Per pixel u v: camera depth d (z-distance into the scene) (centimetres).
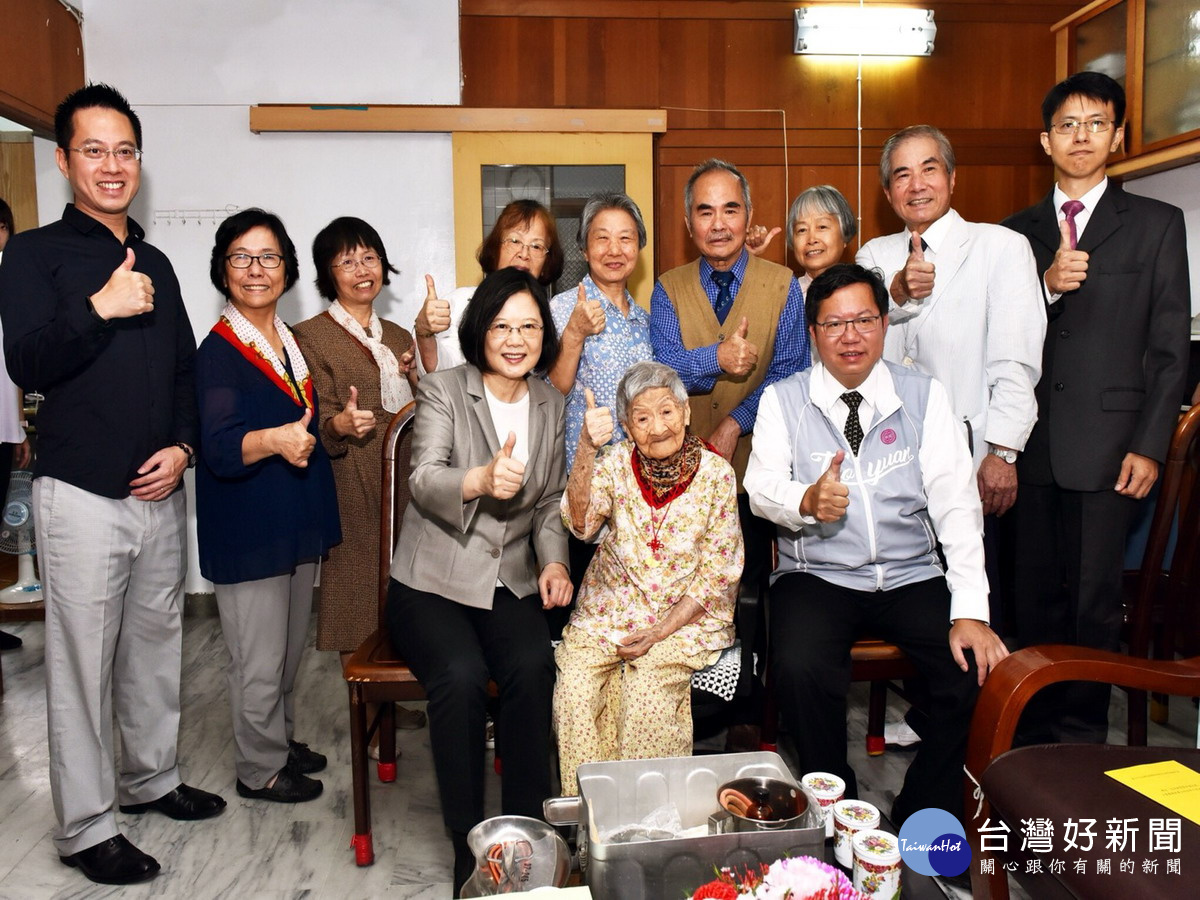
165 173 343
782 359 227
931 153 224
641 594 184
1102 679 145
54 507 176
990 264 219
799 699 179
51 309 173
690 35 356
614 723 190
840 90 362
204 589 363
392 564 194
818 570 198
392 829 206
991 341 217
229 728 259
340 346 239
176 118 341
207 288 347
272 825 207
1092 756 134
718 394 227
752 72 359
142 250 190
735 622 206
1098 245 217
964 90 365
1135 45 308
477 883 109
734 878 106
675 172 362
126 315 167
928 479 191
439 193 352
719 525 185
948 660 182
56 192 336
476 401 190
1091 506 217
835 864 124
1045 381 222
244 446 192
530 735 174
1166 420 210
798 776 218
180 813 209
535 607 190
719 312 229
